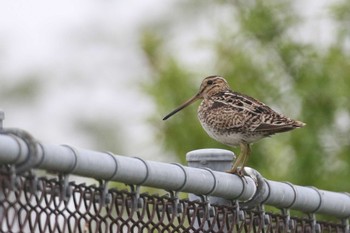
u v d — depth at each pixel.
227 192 7.12
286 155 15.53
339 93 15.81
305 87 15.85
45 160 5.84
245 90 15.93
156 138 15.54
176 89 15.69
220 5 17.00
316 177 15.48
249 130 9.16
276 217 7.67
